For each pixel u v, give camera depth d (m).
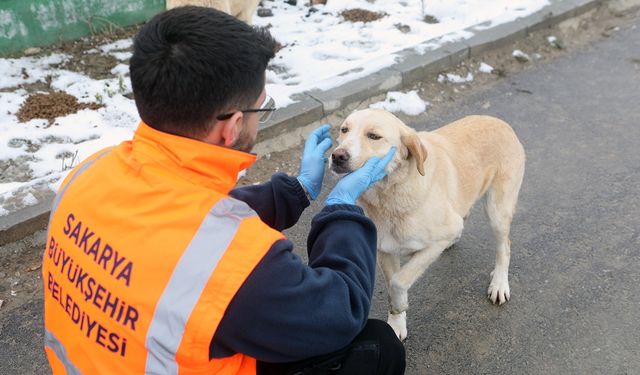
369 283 1.48
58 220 1.29
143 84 1.15
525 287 3.02
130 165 1.21
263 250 1.14
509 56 5.54
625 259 3.19
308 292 1.22
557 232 3.42
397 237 2.43
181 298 1.09
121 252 1.16
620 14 6.68
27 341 2.61
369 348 1.61
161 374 1.14
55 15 4.98
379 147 2.18
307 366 1.55
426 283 3.06
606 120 4.61
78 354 1.24
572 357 2.60
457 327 2.78
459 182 2.59
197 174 1.22
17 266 3.00
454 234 2.48
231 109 1.22
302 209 1.87
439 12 6.08
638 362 2.56
